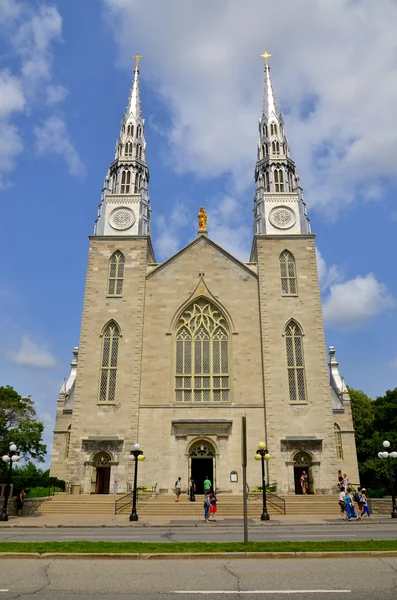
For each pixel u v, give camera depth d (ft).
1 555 51.75
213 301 169.48
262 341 162.61
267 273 171.73
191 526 97.04
